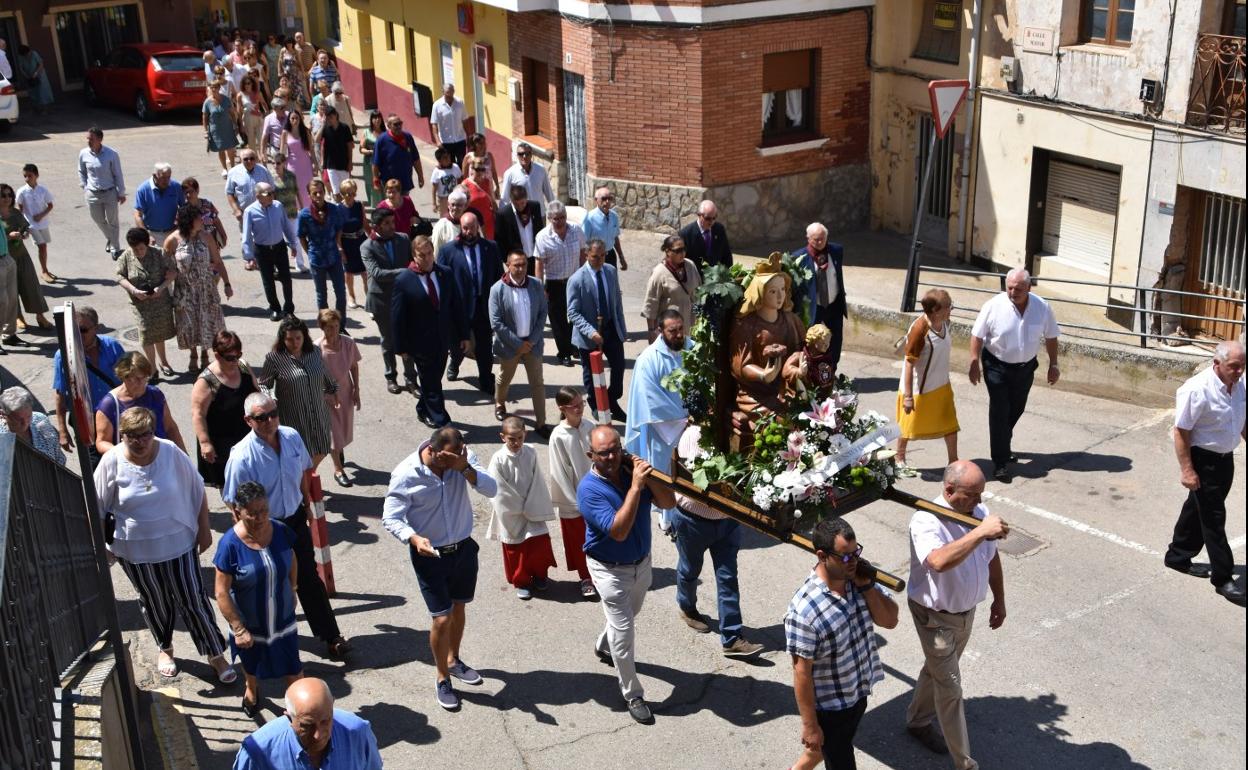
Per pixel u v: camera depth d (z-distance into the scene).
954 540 6.81
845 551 6.18
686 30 17.52
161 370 13.73
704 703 7.90
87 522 7.01
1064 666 8.19
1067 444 11.60
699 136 18.03
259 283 17.02
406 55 25.23
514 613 8.98
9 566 4.47
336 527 10.29
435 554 7.30
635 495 7.17
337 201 15.41
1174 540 9.26
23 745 4.19
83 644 6.30
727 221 18.67
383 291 12.80
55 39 31.02
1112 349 12.59
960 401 12.80
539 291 11.84
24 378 13.50
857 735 7.55
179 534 7.75
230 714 7.76
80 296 16.33
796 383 7.15
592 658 8.41
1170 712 7.71
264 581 7.27
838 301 12.03
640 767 7.31
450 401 13.12
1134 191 14.86
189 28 32.91
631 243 18.59
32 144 25.77
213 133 22.69
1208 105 13.77
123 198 17.59
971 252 17.55
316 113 22.23
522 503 8.92
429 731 7.64
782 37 18.02
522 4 19.17
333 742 5.63
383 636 8.69
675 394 9.52
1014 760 7.30
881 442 6.90
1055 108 15.61
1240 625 8.59
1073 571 9.32
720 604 8.28
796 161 18.83
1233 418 8.62
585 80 18.75
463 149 20.92
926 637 6.89
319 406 10.09
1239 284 14.20
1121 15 14.77
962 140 17.28
